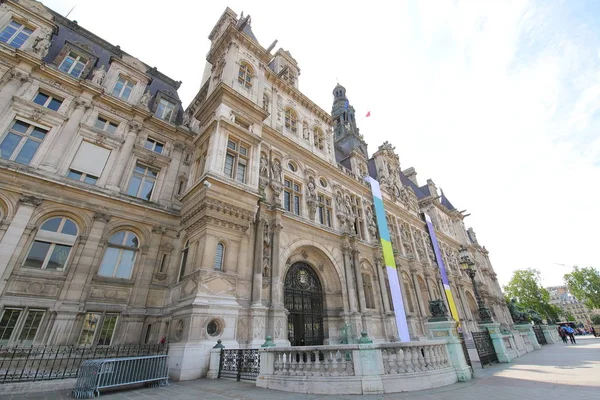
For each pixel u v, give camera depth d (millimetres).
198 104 22781
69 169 14016
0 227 11344
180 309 12406
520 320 26109
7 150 12586
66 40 16812
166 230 15875
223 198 14562
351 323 19000
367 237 25844
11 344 10500
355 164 30328
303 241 19203
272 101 23156
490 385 9055
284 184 20656
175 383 9844
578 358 15352
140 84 19156
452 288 36656
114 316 13016
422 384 8617
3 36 14320
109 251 13969
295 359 9016
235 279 13750
